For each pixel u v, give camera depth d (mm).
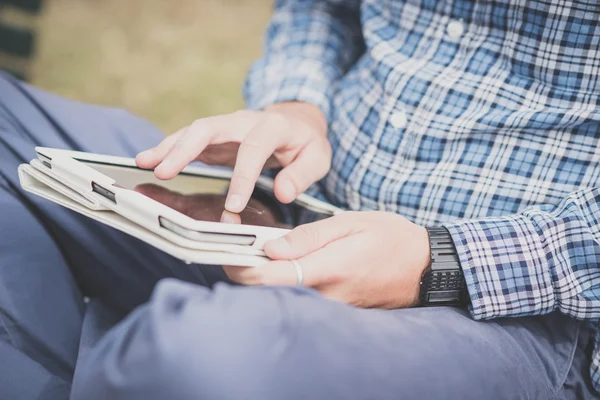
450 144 996
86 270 989
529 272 850
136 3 3785
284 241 757
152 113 2662
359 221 833
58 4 3625
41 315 890
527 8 946
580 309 851
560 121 917
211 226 706
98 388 598
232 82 3051
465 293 860
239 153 890
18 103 1111
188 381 553
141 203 710
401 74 1049
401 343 698
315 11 1344
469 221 881
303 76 1229
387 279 823
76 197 759
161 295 596
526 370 805
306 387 600
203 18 3754
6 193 909
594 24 911
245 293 632
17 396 796
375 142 1059
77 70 2939
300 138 1000
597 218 885
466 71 1015
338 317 664
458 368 719
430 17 1060
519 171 951
